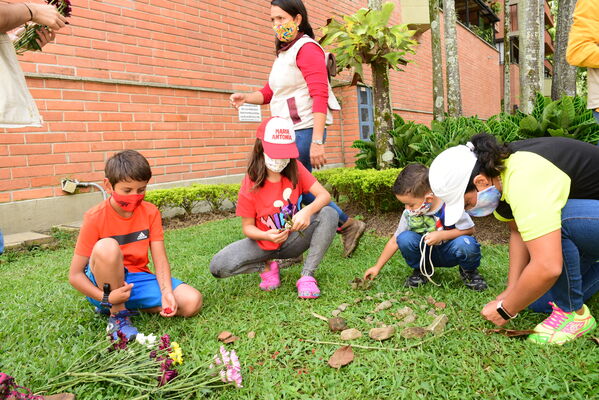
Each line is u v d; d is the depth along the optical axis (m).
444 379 1.60
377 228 4.48
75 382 1.56
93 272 2.08
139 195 2.11
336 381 1.62
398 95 11.40
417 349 1.83
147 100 5.94
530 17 6.05
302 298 2.50
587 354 1.71
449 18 8.39
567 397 1.47
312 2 8.96
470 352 1.79
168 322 2.23
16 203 4.75
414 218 2.56
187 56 6.45
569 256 1.78
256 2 7.58
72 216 5.19
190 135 6.52
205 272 3.13
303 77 2.99
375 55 4.45
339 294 2.54
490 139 1.72
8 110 1.57
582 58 3.00
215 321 2.22
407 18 11.60
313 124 2.95
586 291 2.00
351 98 9.45
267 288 2.69
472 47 16.34
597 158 1.76
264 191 2.58
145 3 5.89
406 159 4.92
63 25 1.78
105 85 5.48
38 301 2.65
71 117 5.17
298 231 2.54
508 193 1.69
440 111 8.52
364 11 4.24
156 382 1.53
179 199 5.69
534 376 1.59
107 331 1.95
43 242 4.46
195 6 6.56
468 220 2.49
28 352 1.91
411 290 2.58
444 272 2.89
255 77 7.55
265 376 1.69
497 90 19.83
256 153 2.51
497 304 1.91
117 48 5.58
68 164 5.16
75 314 2.39
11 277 3.31
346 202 5.71
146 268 2.39
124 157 2.06
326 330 2.07
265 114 7.78
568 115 3.88
